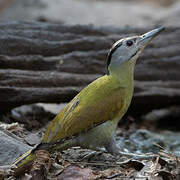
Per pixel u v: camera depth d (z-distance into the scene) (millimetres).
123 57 9961
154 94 15164
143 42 10289
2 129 10375
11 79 12281
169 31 16172
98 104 9430
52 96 12914
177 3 28797
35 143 10539
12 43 12773
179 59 15836
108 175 9016
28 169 8766
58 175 8875
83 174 8836
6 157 9156
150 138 13852
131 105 15227
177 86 15680
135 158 9938
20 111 13430
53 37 13734
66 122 9180
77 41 14102
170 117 17125
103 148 10797
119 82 9867
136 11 26531
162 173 8922
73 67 13734
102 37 14688
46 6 26094
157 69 15562
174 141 13914
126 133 14117
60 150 9352
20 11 25453
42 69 13172
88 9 26266
